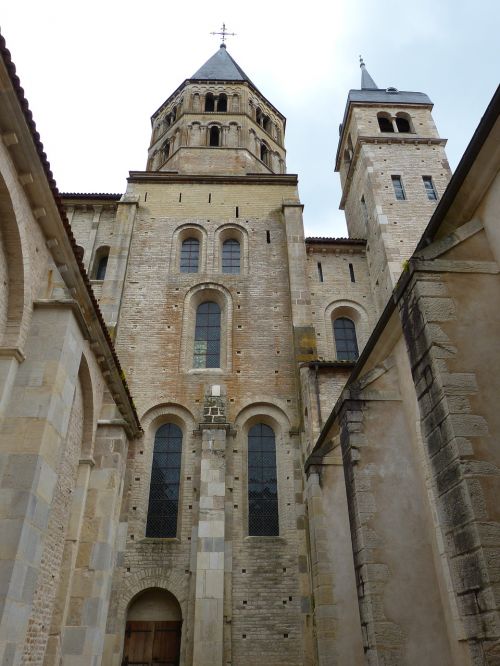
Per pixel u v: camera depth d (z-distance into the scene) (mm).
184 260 27453
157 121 38531
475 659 6992
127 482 19750
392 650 10531
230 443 20938
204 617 16938
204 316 25578
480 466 7840
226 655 16922
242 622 17688
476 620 7074
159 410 22125
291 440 21281
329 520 16609
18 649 9320
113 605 17562
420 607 10984
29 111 10539
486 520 7398
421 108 35438
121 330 24172
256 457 21359
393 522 11867
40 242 12523
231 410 22078
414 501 12141
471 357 8898
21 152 10883
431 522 11703
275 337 24406
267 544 19109
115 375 17219
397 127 34469
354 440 12734
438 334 9086
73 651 14469
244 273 26672
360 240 30078
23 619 9578
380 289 27297
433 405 8766
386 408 13180
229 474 20234
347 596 15406
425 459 12055
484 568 7059
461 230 10211
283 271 26734
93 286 26219
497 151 9445
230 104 36562
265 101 39125
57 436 11320
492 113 8711
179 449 21438
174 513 19906
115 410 18391
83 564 15672
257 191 29891
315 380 21016
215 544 18172
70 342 12172
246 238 27953
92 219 28969
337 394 20688
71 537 15469
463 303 9453
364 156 31969
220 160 33125
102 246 27969
